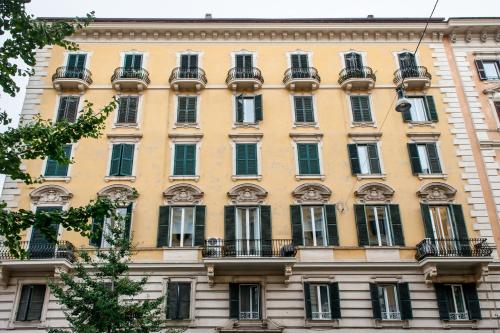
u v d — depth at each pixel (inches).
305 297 914.7
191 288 922.1
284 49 1227.2
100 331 688.4
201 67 1193.4
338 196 1024.9
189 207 1010.7
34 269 912.3
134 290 729.6
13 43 595.2
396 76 1177.4
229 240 962.1
